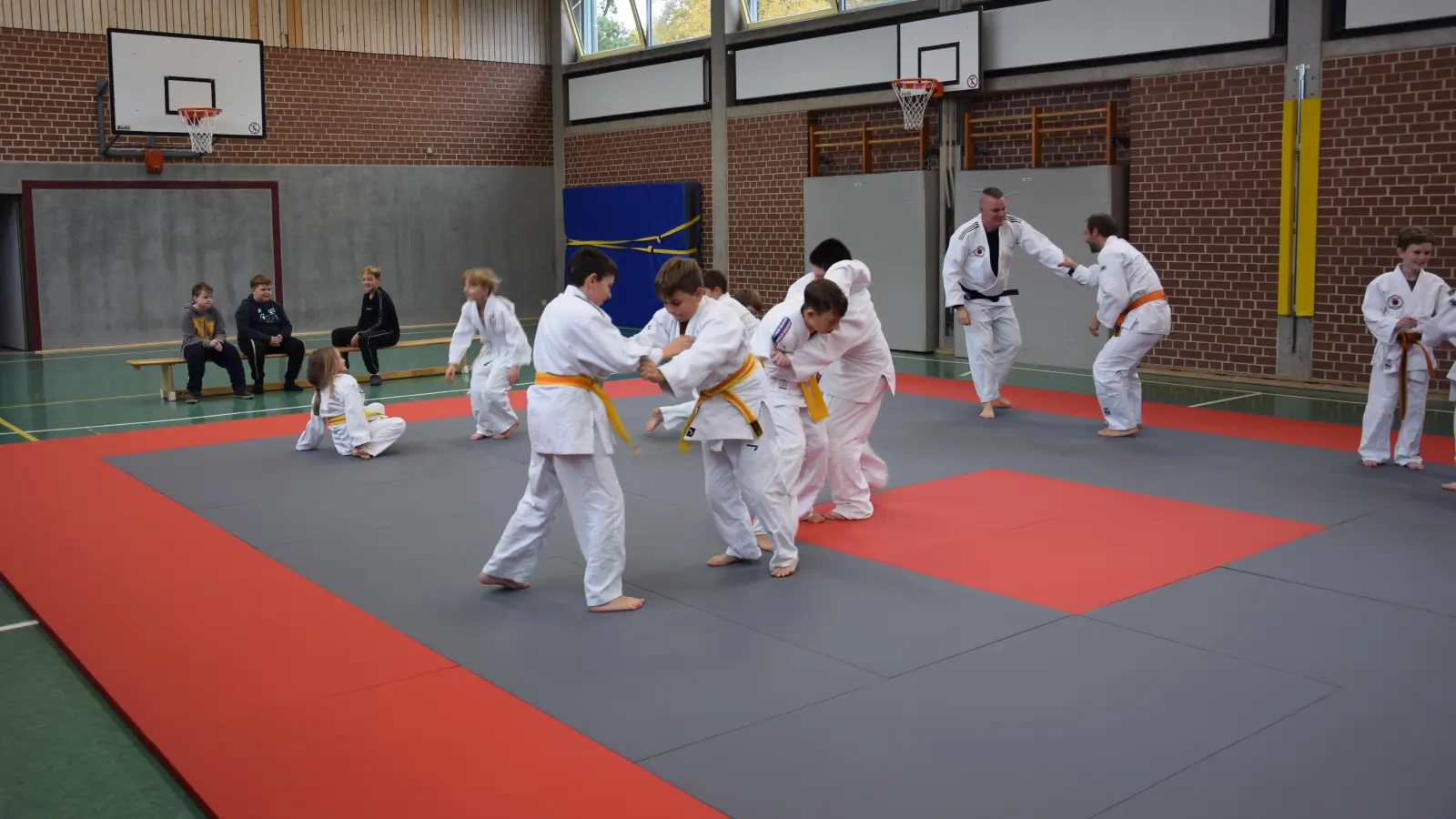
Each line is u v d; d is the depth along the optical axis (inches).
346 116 657.6
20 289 574.9
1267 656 158.7
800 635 168.6
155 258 601.3
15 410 395.9
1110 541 217.0
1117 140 464.4
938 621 174.2
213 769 127.2
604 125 704.4
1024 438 321.1
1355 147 390.3
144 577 199.2
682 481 271.0
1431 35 369.1
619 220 676.7
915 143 531.5
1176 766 126.2
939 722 138.3
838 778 124.2
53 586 193.8
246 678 153.5
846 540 219.9
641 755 130.1
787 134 587.8
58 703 152.0
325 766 127.6
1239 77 416.5
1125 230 462.9
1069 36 465.1
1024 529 225.9
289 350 439.8
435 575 199.9
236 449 317.1
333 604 184.2
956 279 348.5
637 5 679.1
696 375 181.8
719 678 152.6
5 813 123.0
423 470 287.4
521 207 734.5
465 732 136.7
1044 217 470.6
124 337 595.5
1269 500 247.3
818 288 194.9
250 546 218.7
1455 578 192.2
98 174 579.8
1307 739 132.8
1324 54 393.7
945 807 117.6
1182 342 446.9
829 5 574.2
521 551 186.9
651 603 183.8
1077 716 139.6
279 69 631.2
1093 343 462.0
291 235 645.9
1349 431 327.3
